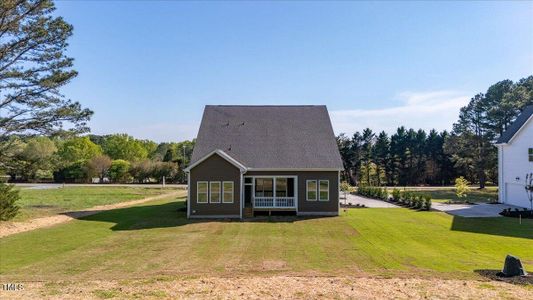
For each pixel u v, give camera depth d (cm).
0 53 2397
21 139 2681
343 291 932
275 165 2697
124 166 6969
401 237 1875
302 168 2683
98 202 3578
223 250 1567
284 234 1961
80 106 2806
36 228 2133
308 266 1279
